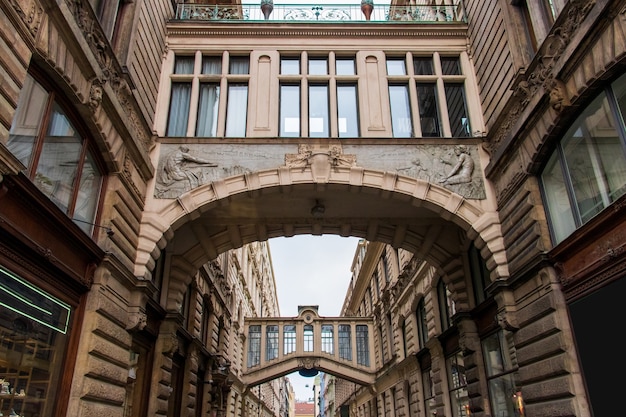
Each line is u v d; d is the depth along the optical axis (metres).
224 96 12.88
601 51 7.53
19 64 5.88
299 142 12.09
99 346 8.15
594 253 7.97
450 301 17.28
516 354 10.42
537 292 9.51
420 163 12.01
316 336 35.84
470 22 13.71
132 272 9.88
